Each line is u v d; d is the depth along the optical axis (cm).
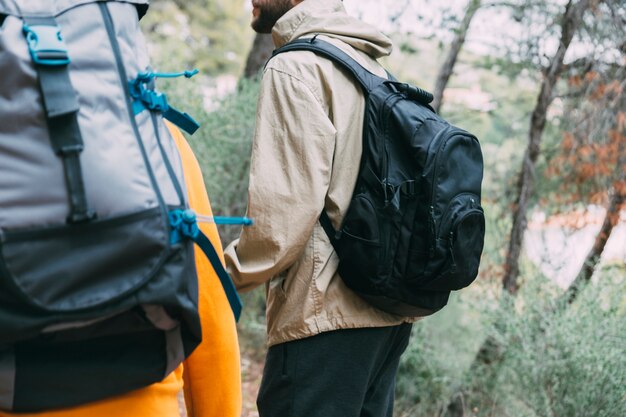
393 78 241
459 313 474
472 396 431
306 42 221
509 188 508
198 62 1122
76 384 110
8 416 108
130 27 114
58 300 99
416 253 208
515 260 470
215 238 136
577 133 458
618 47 446
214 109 445
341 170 213
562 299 395
